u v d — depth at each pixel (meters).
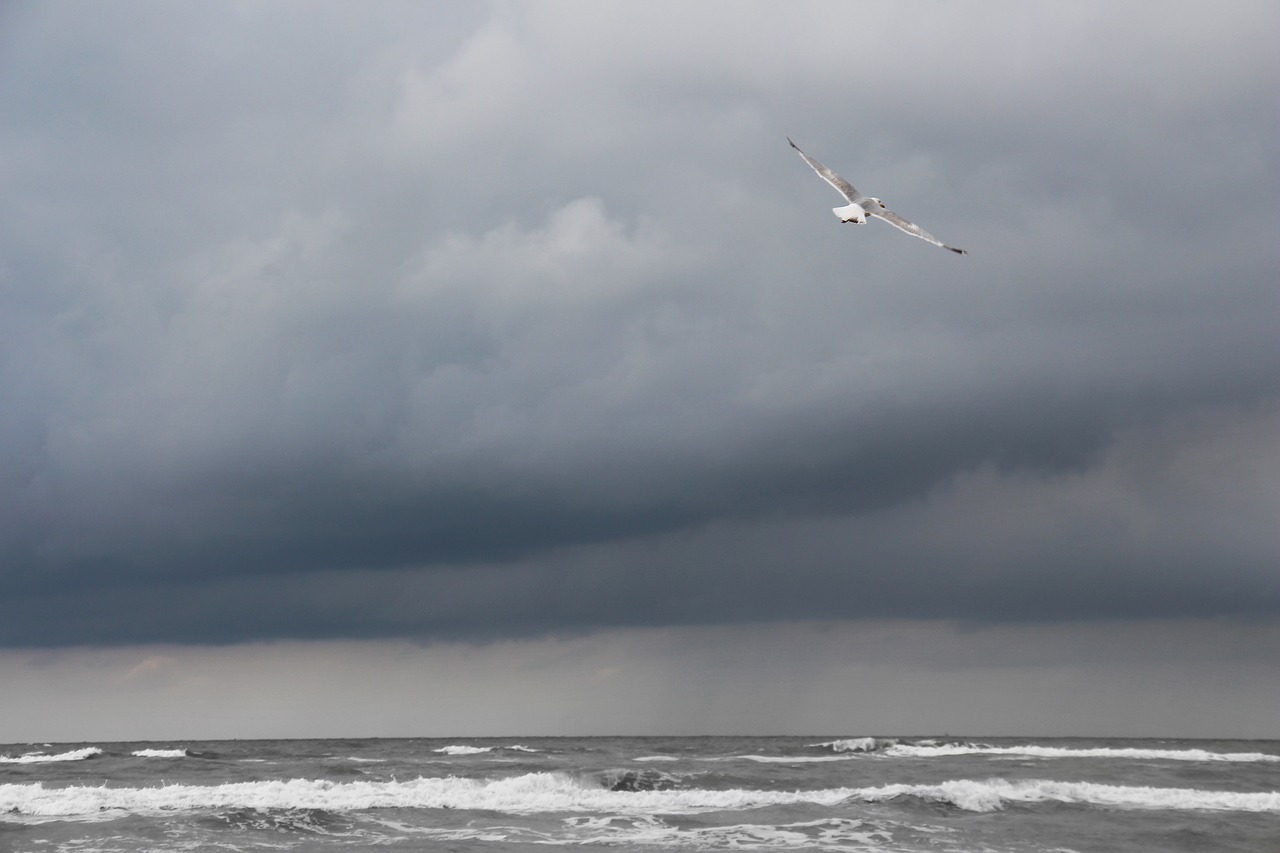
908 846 25.66
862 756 63.22
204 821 28.55
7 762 60.06
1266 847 25.75
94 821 28.77
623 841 26.16
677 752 71.00
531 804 32.84
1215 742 128.88
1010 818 30.34
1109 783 42.56
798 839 26.53
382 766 52.84
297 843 25.73
